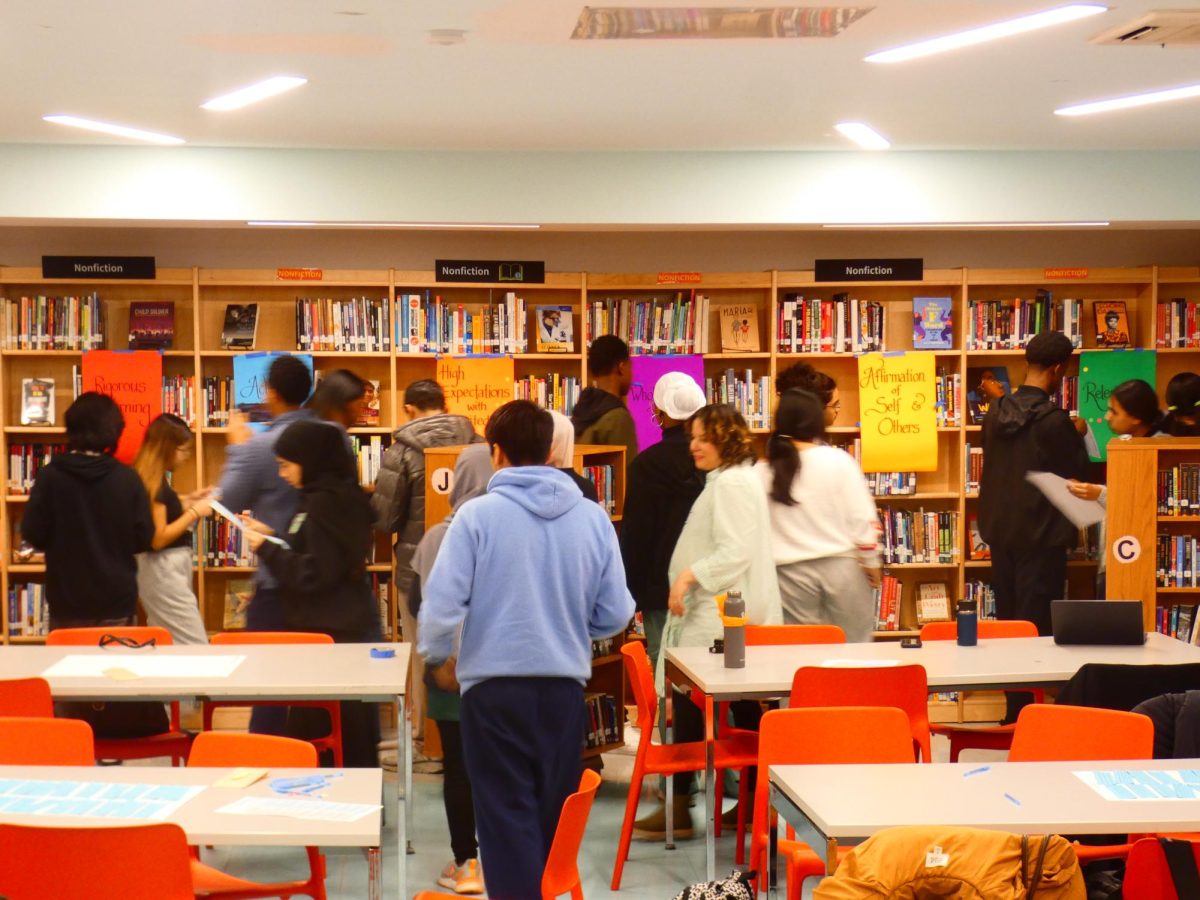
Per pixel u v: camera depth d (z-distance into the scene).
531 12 3.93
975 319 7.51
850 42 4.32
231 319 7.40
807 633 5.03
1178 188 6.71
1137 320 7.71
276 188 6.47
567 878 3.18
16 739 3.40
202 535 7.30
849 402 7.86
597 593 3.73
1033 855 2.46
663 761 4.76
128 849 2.63
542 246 7.68
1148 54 4.55
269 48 4.41
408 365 7.68
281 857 5.02
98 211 6.39
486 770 3.54
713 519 5.00
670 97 5.26
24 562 7.30
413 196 6.54
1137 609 4.95
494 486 3.66
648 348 7.52
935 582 7.77
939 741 6.87
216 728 7.22
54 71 4.76
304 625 4.94
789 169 6.64
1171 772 3.22
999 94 5.25
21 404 7.36
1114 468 6.01
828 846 2.78
